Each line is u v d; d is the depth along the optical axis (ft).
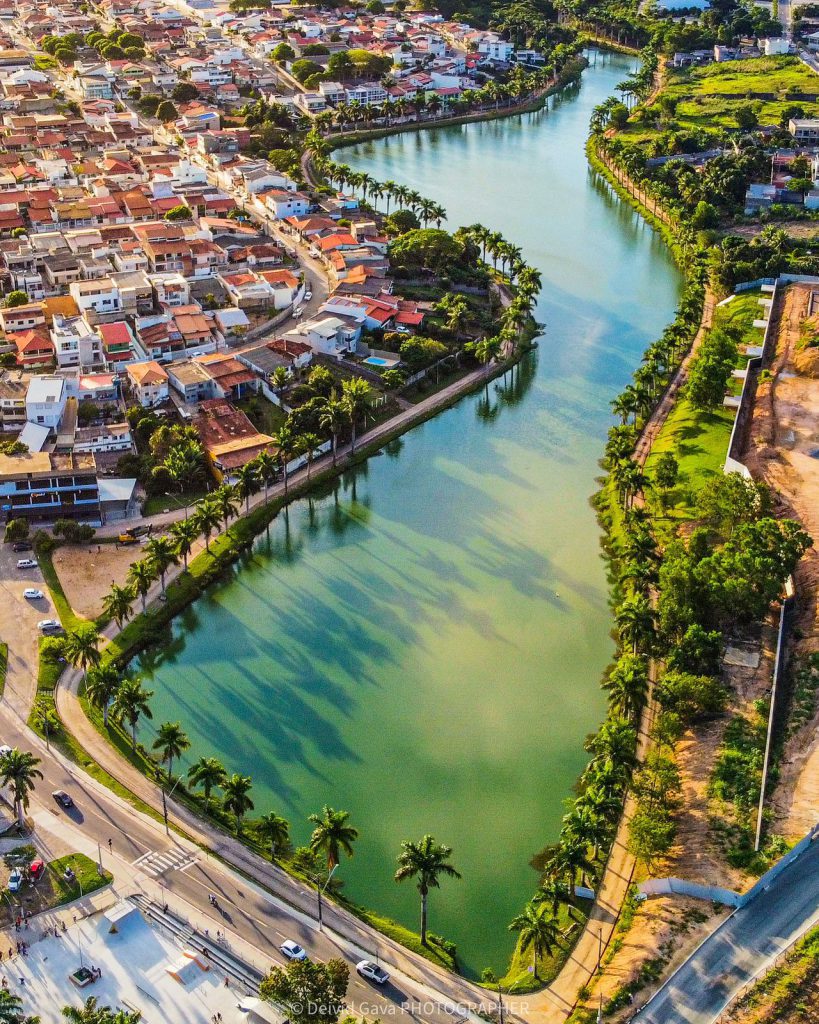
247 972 579.48
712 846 645.92
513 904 652.48
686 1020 543.39
